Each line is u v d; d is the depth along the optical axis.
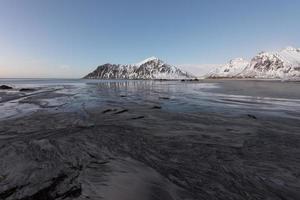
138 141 11.50
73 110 21.30
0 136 12.29
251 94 38.59
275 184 7.22
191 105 25.03
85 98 33.28
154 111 20.80
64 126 14.73
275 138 12.08
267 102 27.05
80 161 8.66
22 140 11.44
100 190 6.40
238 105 24.66
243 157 9.45
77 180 7.02
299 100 28.78
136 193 6.29
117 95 39.19
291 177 7.68
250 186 7.09
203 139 11.98
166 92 46.62
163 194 6.38
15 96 35.09
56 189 6.53
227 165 8.62
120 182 6.89
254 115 18.56
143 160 8.98
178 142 11.45
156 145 10.94
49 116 18.11
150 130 13.80
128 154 9.60
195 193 6.56
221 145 11.00
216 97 34.09
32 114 18.97
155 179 7.26
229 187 6.99
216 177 7.62
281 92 42.44
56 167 8.02
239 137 12.32
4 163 8.36
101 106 23.84
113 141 11.39
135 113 19.66
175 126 14.88
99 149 10.12
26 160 8.66
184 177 7.55
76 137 11.97
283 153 9.91
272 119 16.86
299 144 11.09
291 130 13.64
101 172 7.65
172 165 8.54
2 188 6.57
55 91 48.53
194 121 16.38
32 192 6.37
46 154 9.36
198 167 8.41
